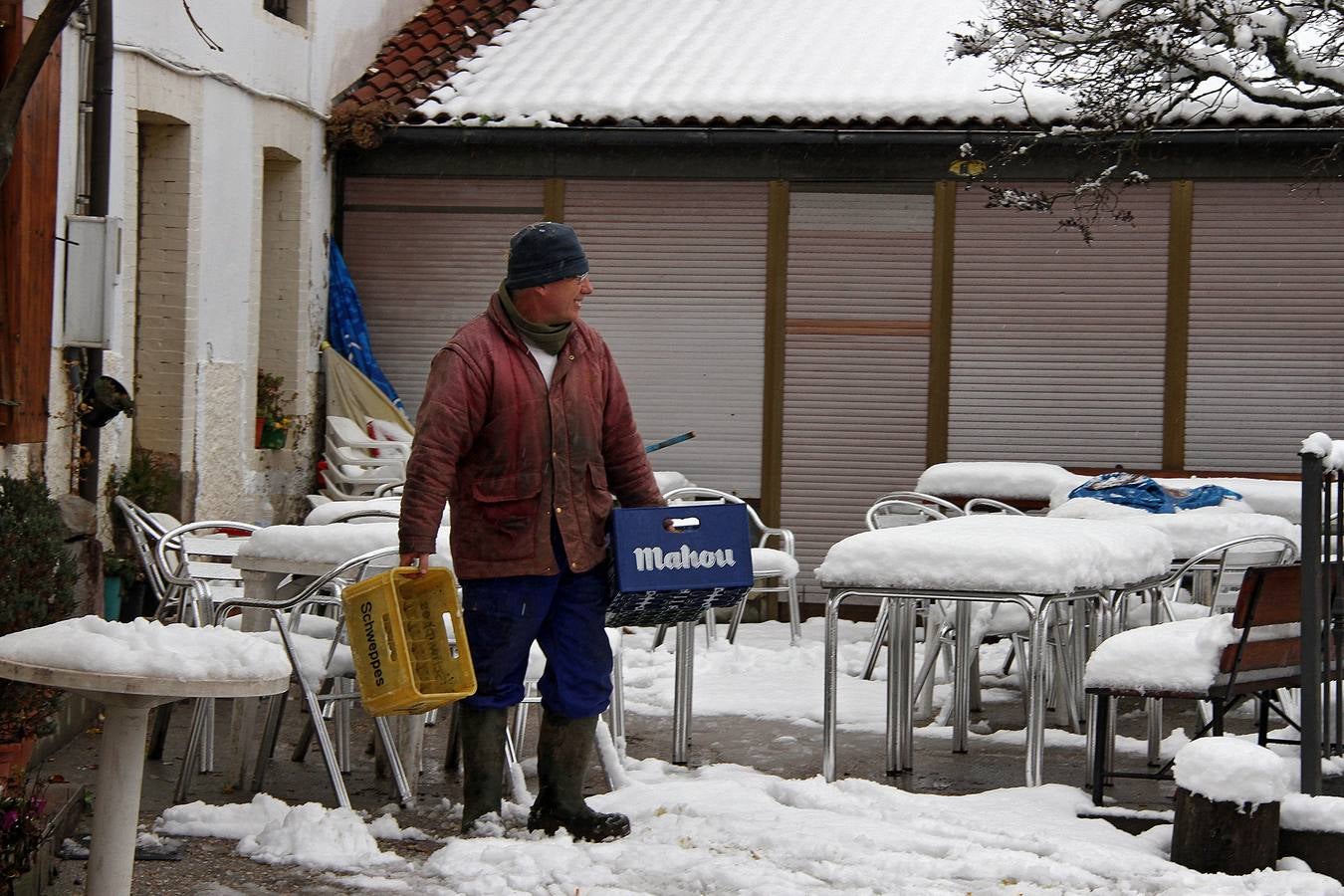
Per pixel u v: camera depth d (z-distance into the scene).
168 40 10.03
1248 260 12.44
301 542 6.58
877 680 9.44
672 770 6.99
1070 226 12.36
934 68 13.00
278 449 12.25
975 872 5.12
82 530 7.56
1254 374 12.48
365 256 13.26
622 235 12.98
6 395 7.19
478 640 5.49
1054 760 7.36
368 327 13.31
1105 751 6.26
